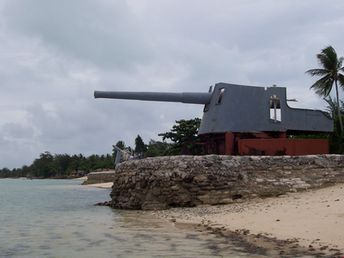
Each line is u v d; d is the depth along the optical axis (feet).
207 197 76.33
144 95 96.63
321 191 74.84
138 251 41.75
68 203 122.21
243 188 76.69
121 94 95.96
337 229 46.93
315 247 40.83
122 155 236.22
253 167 78.23
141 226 59.93
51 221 70.79
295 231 48.47
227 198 76.07
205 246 43.39
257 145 85.51
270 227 52.03
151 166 84.17
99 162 514.68
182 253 40.11
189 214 69.36
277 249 40.70
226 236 49.06
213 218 63.21
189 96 93.40
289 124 90.79
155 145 300.81
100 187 259.60
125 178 92.48
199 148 118.73
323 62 147.13
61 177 590.96
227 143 87.25
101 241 48.49
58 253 41.88
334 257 36.40
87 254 40.98
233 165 77.82
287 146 86.12
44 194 182.70
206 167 77.46
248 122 89.15
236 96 89.71
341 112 153.89
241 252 39.93
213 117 90.02
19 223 68.39
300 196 72.43
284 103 91.25
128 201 89.10
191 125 173.78
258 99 90.58
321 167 80.59
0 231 58.39
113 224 63.46
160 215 72.08
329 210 56.54
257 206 68.23
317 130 92.89
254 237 47.44
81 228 60.34
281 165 79.05
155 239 48.47
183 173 77.66
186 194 77.41
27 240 50.24
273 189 77.05
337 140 126.62
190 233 52.16
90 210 91.40
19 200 139.54
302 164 79.97
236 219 59.82
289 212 59.11
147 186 84.53
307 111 92.68
